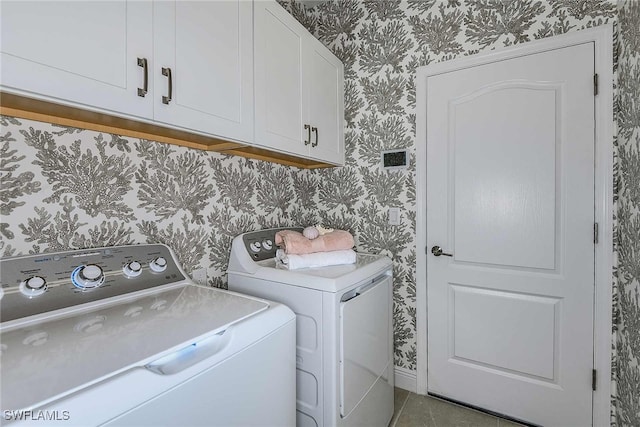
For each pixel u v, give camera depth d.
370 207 1.95
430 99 1.75
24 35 0.60
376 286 1.43
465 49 1.64
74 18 0.68
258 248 1.52
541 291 1.49
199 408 0.65
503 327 1.58
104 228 1.02
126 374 0.55
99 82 0.72
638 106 1.12
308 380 1.18
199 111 0.98
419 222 1.80
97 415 0.48
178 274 1.13
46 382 0.50
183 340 0.67
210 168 1.41
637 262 1.14
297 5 2.08
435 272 1.76
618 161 1.31
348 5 2.01
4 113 0.78
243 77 1.16
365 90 1.96
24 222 0.84
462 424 1.56
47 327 0.73
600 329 1.36
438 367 1.76
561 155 1.43
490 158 1.59
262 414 0.83
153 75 0.84
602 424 1.35
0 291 0.74
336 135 1.89
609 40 1.32
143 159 1.13
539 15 1.46
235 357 0.74
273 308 0.92
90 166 0.98
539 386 1.50
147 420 0.55
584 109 1.38
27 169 0.84
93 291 0.88
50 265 0.84
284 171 1.91
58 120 0.87
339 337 1.13
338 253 1.43
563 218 1.44
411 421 1.58
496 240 1.59
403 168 1.84
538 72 1.47
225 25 1.08
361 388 1.28
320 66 1.71
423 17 1.76
